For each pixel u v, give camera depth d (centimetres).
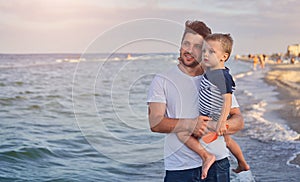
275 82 2228
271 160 636
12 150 767
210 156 287
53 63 3991
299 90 1755
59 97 1769
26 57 5194
